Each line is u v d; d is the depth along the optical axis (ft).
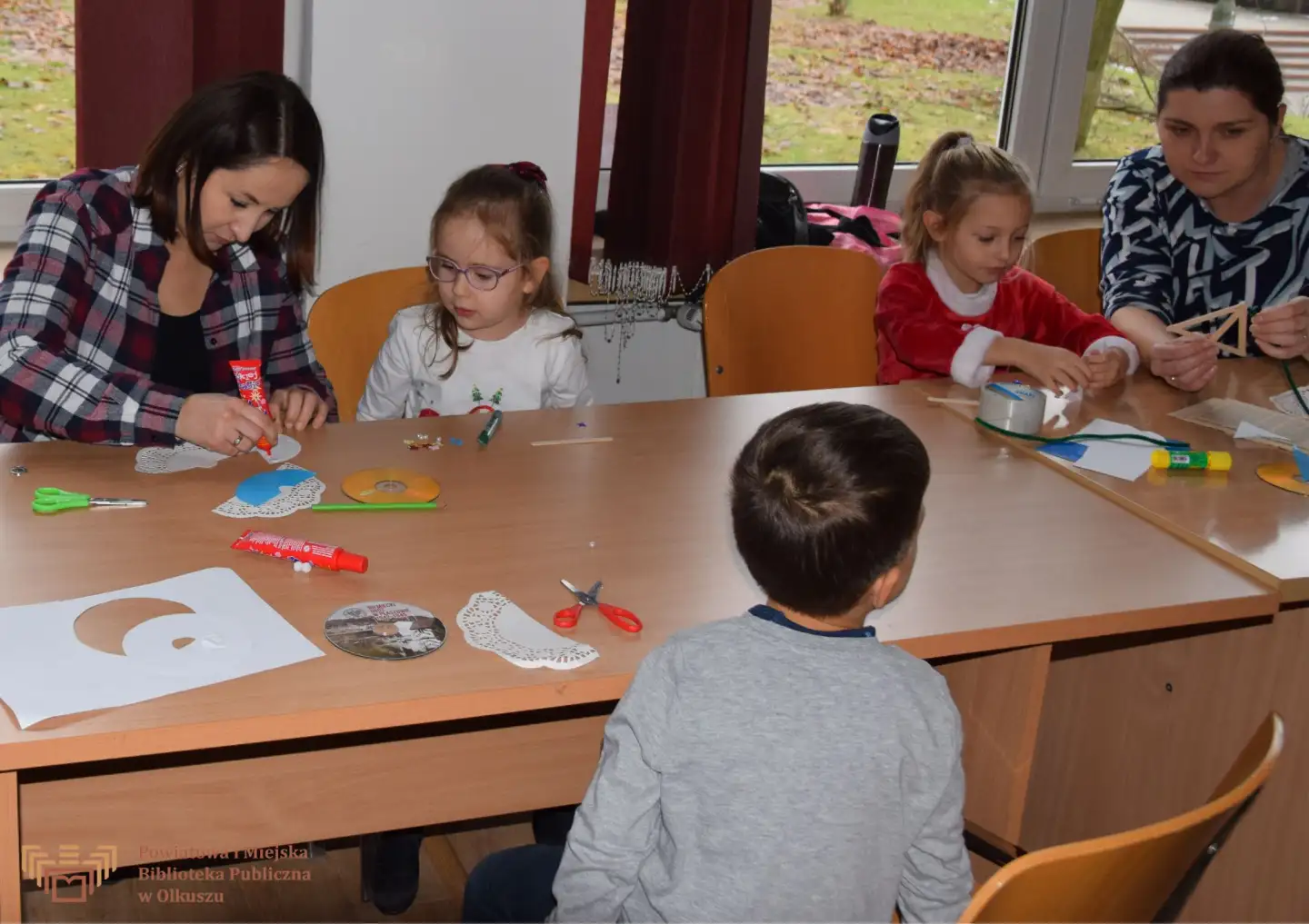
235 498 4.88
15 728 3.39
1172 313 7.75
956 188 7.36
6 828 3.51
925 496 5.36
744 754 3.35
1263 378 7.23
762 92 8.77
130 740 3.42
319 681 3.74
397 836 5.90
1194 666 5.85
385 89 7.66
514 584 4.41
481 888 4.41
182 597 4.13
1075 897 2.95
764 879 3.33
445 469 5.33
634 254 9.25
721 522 5.02
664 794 3.44
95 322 5.60
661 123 8.74
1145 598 4.63
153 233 5.63
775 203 9.43
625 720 3.49
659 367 9.59
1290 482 5.71
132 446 5.25
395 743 4.82
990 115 11.04
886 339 7.55
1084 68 11.03
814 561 3.43
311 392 5.76
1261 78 6.97
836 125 10.47
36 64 7.54
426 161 7.93
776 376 7.74
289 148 5.19
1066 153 11.32
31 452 5.11
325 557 4.38
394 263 8.07
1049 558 4.89
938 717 3.46
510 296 6.61
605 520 4.97
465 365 6.84
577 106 8.27
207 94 5.18
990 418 6.15
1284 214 7.57
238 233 5.36
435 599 4.27
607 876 3.47
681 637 3.55
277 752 4.66
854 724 3.37
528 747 5.04
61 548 4.39
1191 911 6.13
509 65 7.96
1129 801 6.23
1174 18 11.20
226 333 6.02
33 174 7.86
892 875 3.48
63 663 3.70
